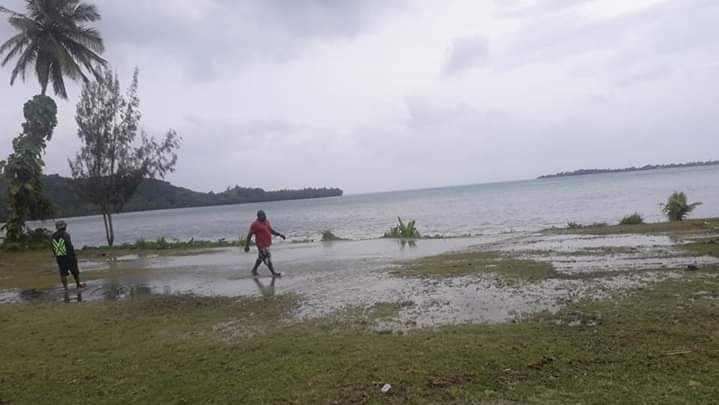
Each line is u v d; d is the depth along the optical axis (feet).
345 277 39.58
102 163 92.12
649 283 28.17
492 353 17.66
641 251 41.96
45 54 96.63
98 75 93.40
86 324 27.58
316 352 19.25
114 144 92.68
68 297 38.11
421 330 21.72
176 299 34.32
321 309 27.78
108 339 23.89
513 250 49.93
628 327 19.69
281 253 64.80
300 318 25.81
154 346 22.04
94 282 46.09
